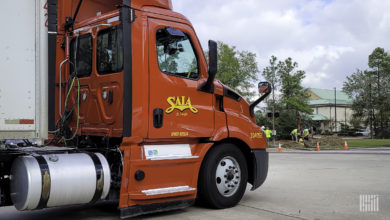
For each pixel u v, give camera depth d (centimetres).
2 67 436
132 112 515
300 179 973
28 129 448
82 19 646
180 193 539
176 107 554
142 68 527
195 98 578
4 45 439
